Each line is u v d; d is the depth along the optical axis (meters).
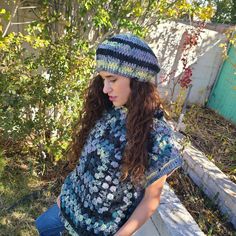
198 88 6.08
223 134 4.62
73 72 2.99
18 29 3.79
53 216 1.59
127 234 1.13
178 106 4.90
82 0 3.08
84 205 1.25
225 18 7.99
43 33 3.29
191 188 3.06
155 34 5.49
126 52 1.04
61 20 3.41
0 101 2.85
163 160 1.08
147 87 1.10
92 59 3.12
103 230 1.22
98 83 1.35
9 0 3.39
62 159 3.32
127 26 3.57
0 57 2.99
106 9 3.55
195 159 3.28
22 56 3.15
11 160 3.42
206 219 2.63
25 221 2.74
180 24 5.54
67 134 3.15
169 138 1.10
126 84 1.10
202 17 4.52
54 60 2.96
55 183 3.23
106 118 1.25
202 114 5.63
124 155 1.10
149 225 2.44
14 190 3.08
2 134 3.21
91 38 3.80
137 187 1.16
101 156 1.17
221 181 2.90
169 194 2.58
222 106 5.72
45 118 3.17
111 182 1.15
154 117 1.11
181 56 5.73
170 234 2.09
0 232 2.60
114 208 1.19
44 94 2.97
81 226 1.27
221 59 5.89
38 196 3.05
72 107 3.04
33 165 3.35
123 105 1.18
